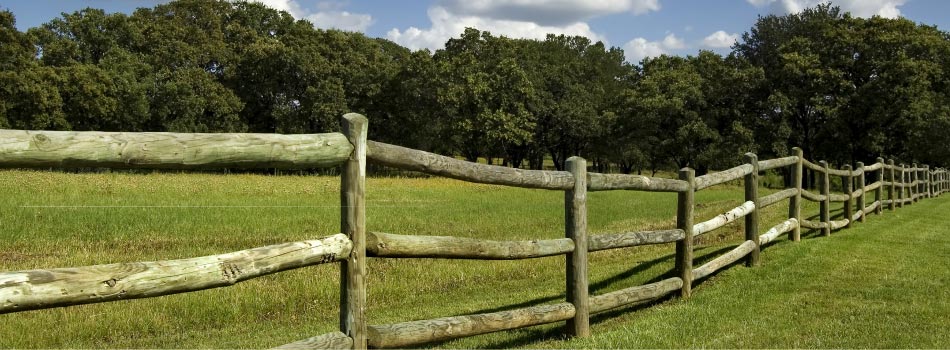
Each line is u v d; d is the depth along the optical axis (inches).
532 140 2100.1
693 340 200.1
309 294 270.4
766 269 315.6
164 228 436.1
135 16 2176.4
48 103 1604.3
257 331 224.2
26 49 1763.0
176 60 2021.4
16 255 331.0
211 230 434.3
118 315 227.1
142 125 1856.5
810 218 540.7
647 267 341.7
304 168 132.7
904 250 366.6
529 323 188.1
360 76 2066.9
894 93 1528.1
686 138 1781.5
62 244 367.9
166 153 111.1
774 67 1846.7
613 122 2086.6
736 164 1689.2
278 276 295.0
